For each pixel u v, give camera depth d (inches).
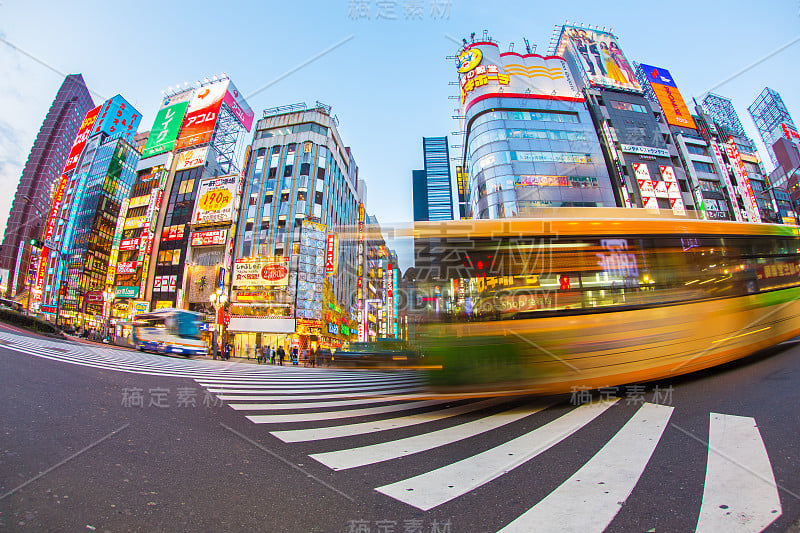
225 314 1085.1
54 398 191.5
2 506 79.6
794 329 288.8
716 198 1481.3
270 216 1293.1
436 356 211.9
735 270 256.5
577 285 207.9
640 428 142.8
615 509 81.9
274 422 187.8
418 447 139.9
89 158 1995.6
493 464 116.7
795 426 127.7
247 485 102.0
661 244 228.4
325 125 1449.3
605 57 1727.4
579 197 1325.0
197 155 1448.1
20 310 1223.5
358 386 370.6
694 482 92.8
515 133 1408.7
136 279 1314.0
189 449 132.3
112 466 109.3
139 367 400.2
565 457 118.3
